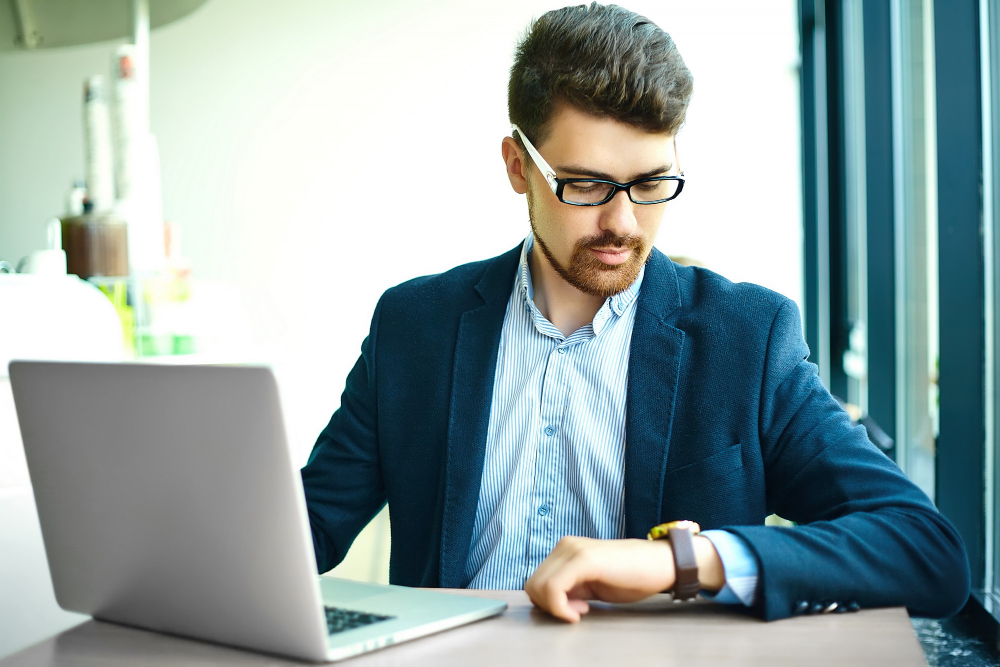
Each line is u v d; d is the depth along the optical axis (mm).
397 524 1229
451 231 3564
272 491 670
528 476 1198
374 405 1263
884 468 1011
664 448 1140
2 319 1392
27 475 1401
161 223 2098
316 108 3639
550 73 1060
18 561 1392
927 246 1943
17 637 1390
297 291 3678
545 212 1108
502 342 1249
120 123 2051
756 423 1131
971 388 1634
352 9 3598
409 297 1304
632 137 1036
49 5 2223
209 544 718
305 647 695
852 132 2727
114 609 829
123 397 740
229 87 3697
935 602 866
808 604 815
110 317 1594
